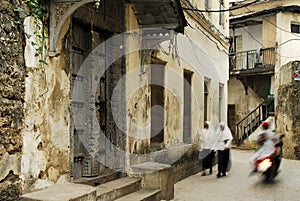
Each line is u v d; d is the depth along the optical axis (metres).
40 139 5.78
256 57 25.27
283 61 23.50
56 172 6.19
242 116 26.14
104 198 7.09
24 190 5.45
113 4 8.47
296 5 23.70
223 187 11.32
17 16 5.28
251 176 13.30
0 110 4.96
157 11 8.69
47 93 5.94
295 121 19.17
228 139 13.36
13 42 5.20
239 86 26.36
